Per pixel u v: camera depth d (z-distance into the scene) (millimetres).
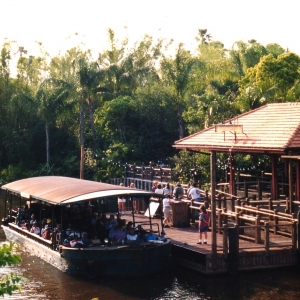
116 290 18281
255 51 50219
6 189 27688
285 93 41031
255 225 19812
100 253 19188
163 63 46406
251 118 27391
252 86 41438
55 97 52781
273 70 41344
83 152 49938
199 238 21875
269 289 17719
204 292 17703
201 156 36656
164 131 50781
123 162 48906
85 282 19266
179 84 45500
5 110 60531
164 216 24844
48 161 56125
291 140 22531
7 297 17734
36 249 23328
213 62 46781
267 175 30219
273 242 20438
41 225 24359
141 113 50656
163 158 50125
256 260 19469
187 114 45125
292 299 16797
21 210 27547
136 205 29297
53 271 20797
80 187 22312
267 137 24094
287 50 57906
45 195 22359
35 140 59406
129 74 55469
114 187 22016
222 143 26250
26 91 62406
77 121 59500
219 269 19172
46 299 17516
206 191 25062
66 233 21672
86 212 24016
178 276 19516
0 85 61031
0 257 7742
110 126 51500
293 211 21844
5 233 28375
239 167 34156
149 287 18484
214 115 40969
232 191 27547
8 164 60125
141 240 20344
